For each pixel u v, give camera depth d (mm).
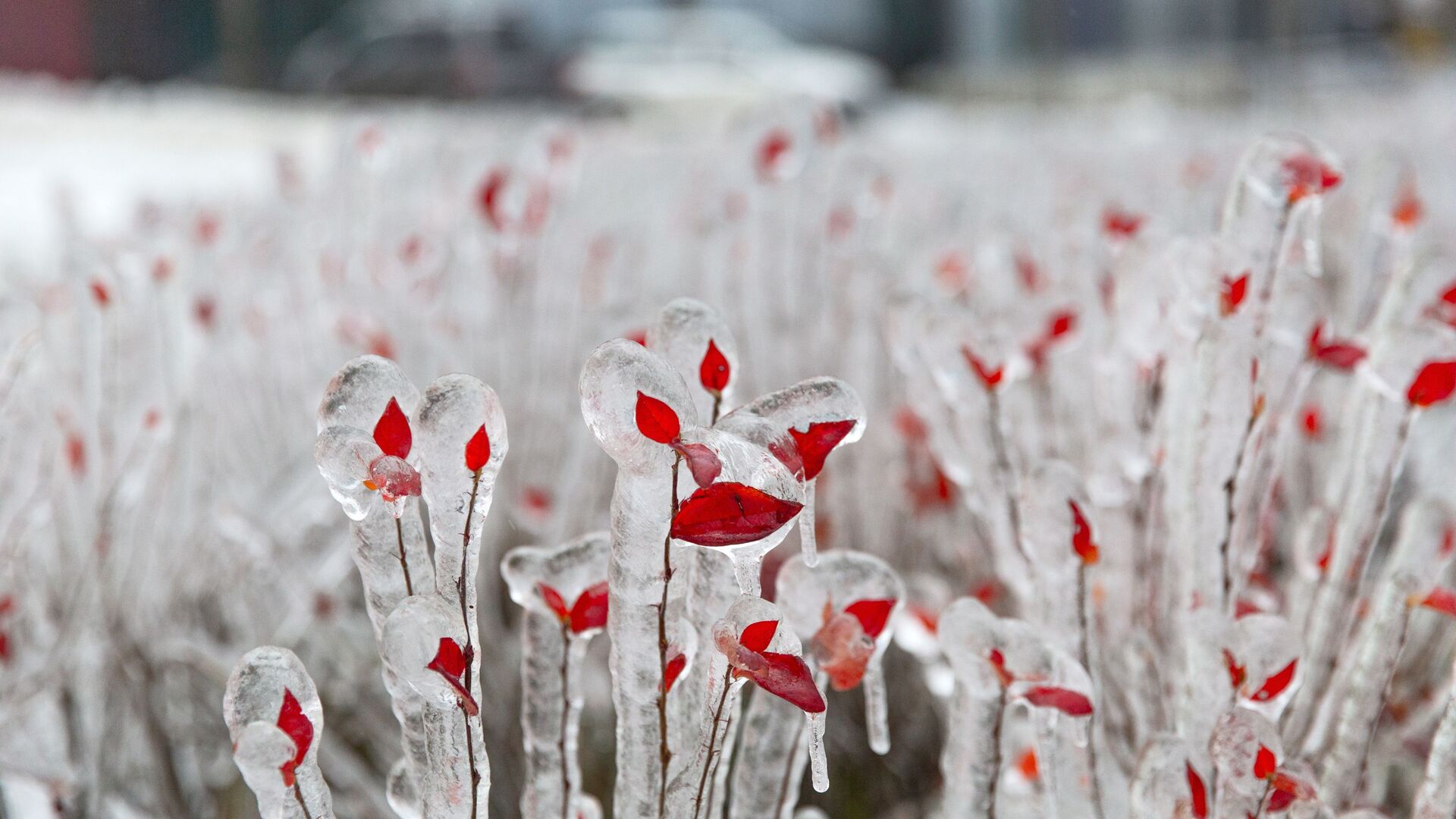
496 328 1819
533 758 1193
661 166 2912
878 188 2223
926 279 1840
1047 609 1236
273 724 1140
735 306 1863
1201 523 1258
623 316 1468
